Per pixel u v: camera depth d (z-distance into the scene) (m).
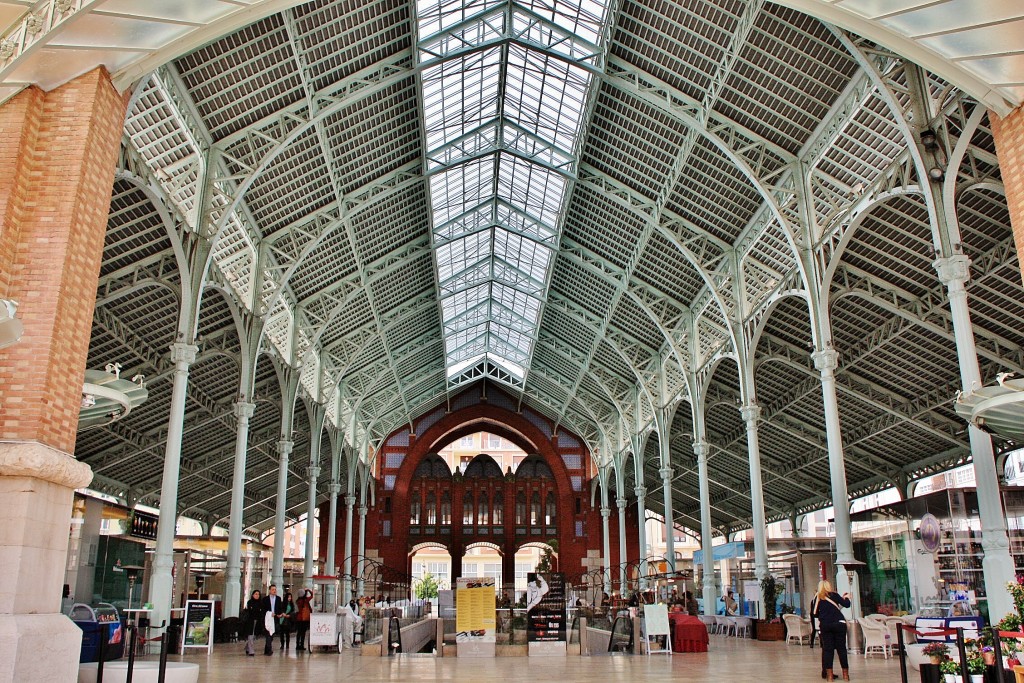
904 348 27.38
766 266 26.42
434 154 28.33
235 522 24.91
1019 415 12.66
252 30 18.62
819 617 13.95
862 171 20.17
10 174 10.10
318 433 37.03
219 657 19.50
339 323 36.78
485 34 24.30
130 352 25.92
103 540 25.30
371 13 20.48
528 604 23.12
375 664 17.66
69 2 9.61
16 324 7.89
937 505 21.92
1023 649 10.05
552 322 44.66
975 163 17.42
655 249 30.59
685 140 24.23
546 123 28.19
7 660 8.48
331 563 43.81
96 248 10.90
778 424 36.47
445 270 40.38
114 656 14.52
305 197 25.80
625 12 21.17
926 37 10.92
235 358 26.69
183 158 20.23
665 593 39.88
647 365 40.41
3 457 9.09
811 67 19.20
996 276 21.73
